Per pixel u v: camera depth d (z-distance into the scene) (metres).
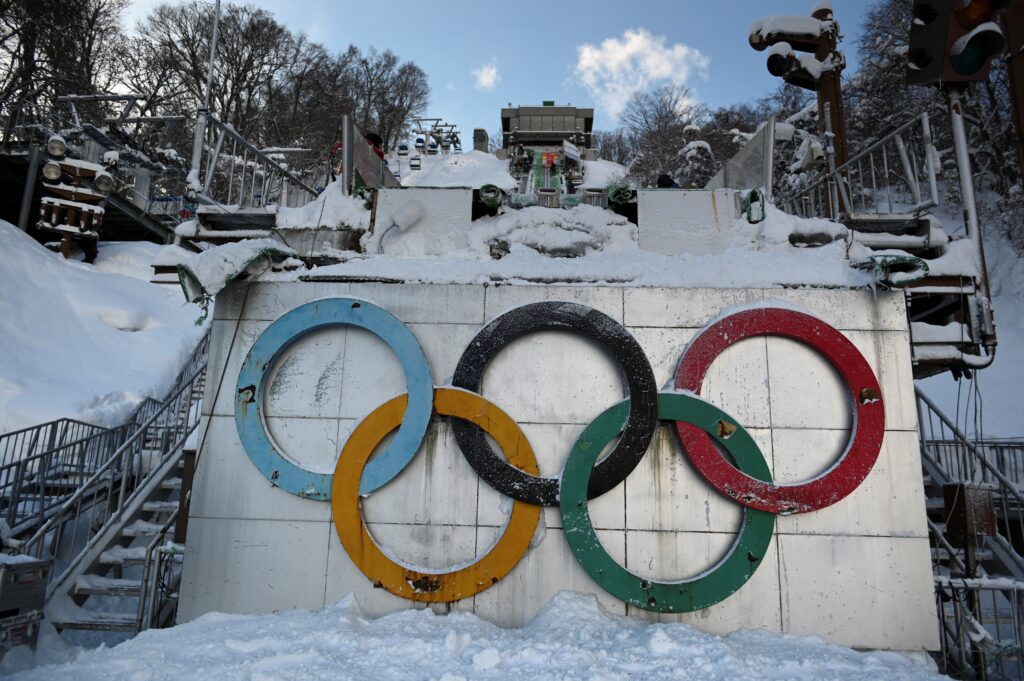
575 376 5.76
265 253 5.99
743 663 4.32
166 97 37.53
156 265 6.75
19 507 8.28
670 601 5.18
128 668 4.36
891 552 5.32
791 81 11.29
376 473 5.50
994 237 25.17
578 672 4.16
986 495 6.49
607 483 5.41
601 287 5.94
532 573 5.35
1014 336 20.33
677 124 44.03
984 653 5.64
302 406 5.82
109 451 9.27
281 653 4.39
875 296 5.84
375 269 6.11
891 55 28.34
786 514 5.38
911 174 7.10
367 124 52.94
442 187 6.87
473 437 5.53
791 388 5.70
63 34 31.20
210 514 5.57
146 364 13.62
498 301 5.93
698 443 5.45
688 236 6.68
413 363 5.68
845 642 5.14
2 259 13.94
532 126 44.72
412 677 4.09
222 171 24.47
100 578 7.03
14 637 5.48
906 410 5.60
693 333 5.84
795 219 6.72
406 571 5.30
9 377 11.32
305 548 5.48
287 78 46.47
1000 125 26.14
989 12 6.59
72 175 18.48
